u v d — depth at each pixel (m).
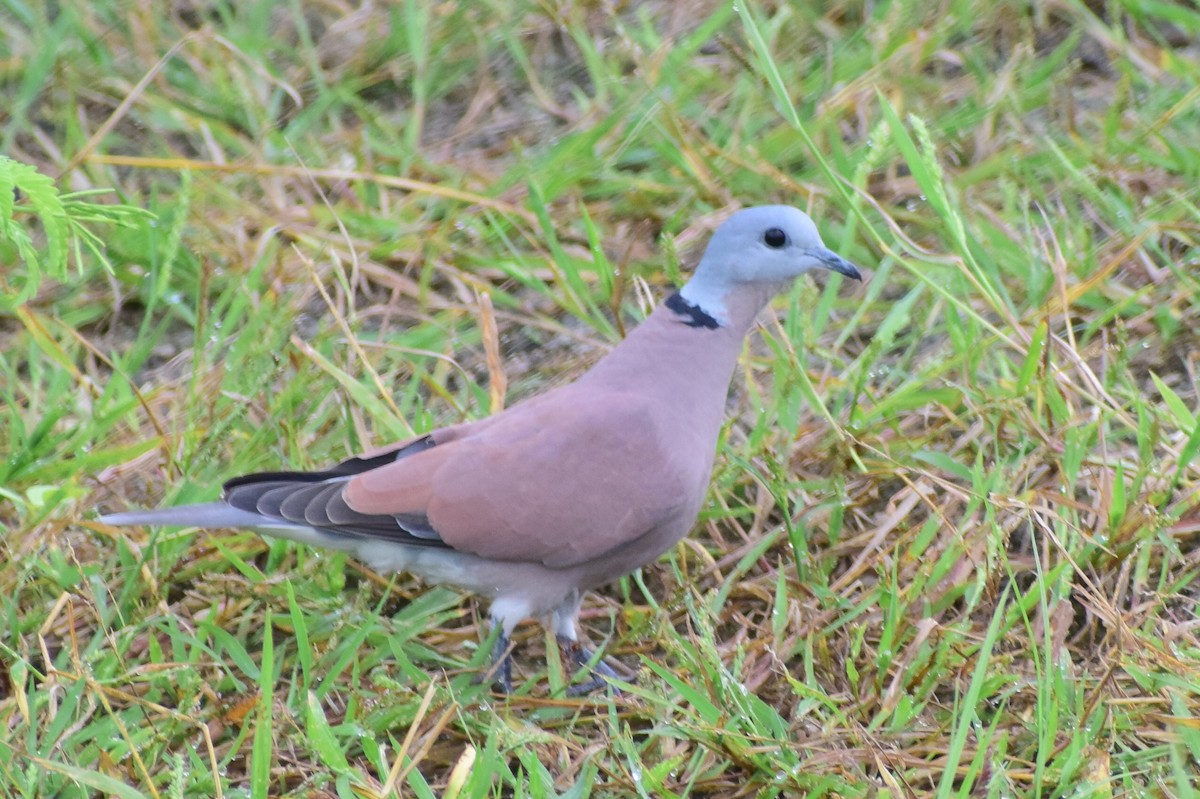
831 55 19.08
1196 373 15.41
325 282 17.00
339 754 10.43
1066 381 14.25
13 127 18.45
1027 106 18.52
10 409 14.84
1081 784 10.88
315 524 12.03
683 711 11.50
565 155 17.83
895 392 14.79
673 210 17.72
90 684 11.27
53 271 10.87
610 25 20.33
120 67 19.53
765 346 16.41
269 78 18.55
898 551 13.24
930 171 13.99
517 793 10.93
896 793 10.83
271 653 10.84
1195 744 11.08
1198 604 12.58
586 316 16.17
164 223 17.22
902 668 12.05
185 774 11.14
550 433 12.36
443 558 12.38
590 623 13.88
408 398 15.09
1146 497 13.24
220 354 16.30
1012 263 16.23
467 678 12.48
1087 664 12.30
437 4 20.23
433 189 17.25
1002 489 13.52
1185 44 19.64
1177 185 17.23
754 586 13.44
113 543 13.80
